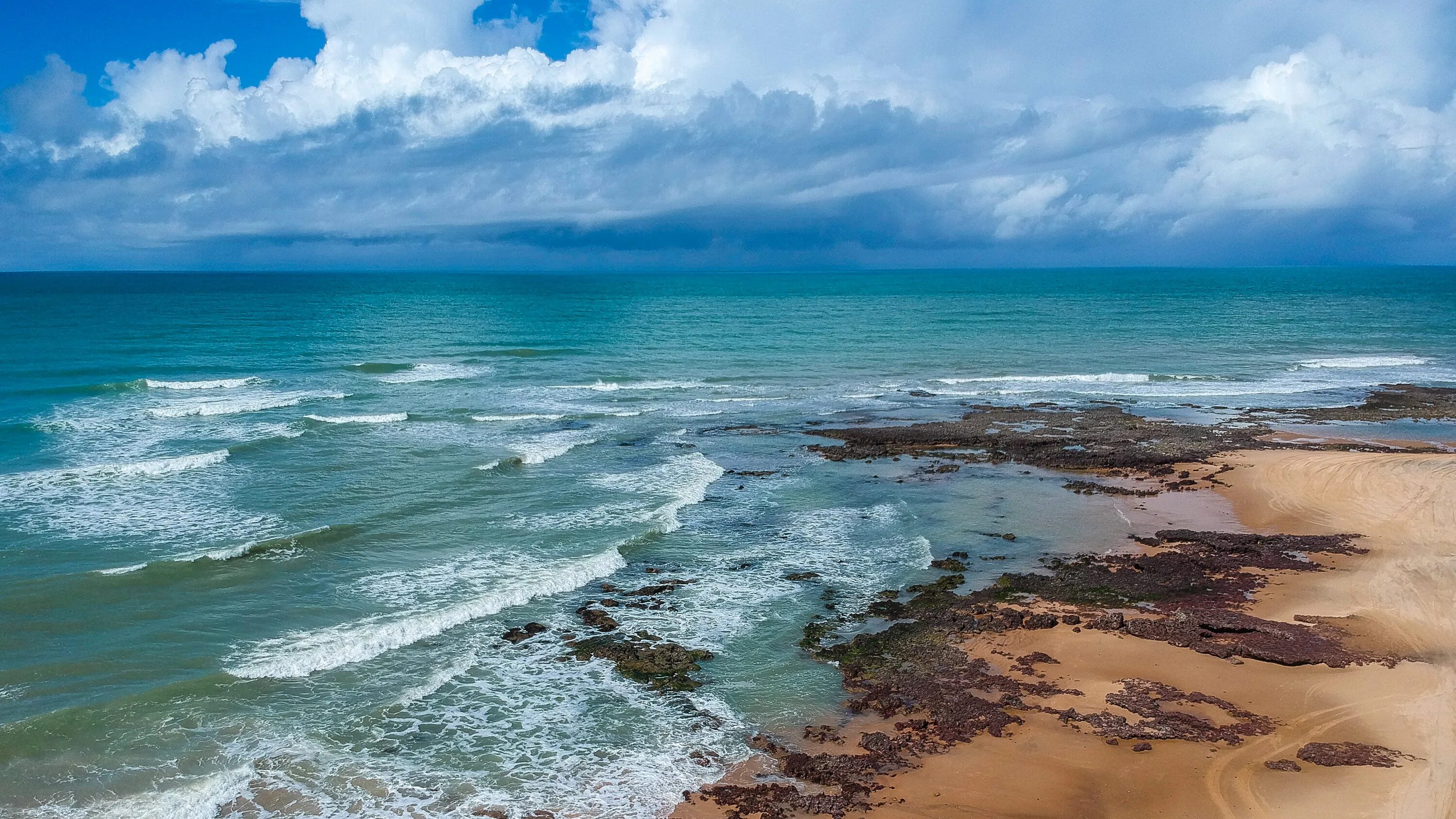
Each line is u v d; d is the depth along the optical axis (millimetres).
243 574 15648
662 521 18859
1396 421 30406
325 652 12664
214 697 11609
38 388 33250
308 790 9836
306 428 27438
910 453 25688
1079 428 28953
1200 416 31500
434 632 13695
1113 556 17203
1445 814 8977
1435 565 16203
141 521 18188
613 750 10711
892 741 10797
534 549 17141
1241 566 16469
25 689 11617
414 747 10719
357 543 17359
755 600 15102
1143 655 12930
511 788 9945
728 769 10336
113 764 10133
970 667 12641
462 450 25047
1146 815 9258
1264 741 10516
